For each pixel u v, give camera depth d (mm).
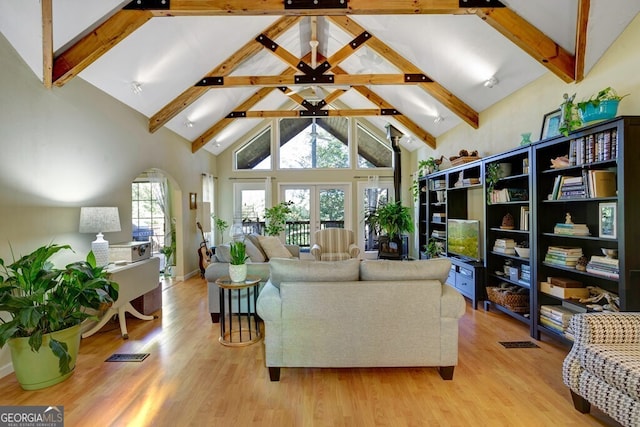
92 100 3420
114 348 2891
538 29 2875
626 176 2170
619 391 1663
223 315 3057
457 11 2904
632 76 2398
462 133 5156
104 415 1950
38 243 2762
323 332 2316
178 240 5652
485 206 3861
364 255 7535
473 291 3912
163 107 4527
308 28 5094
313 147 7625
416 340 2316
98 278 2533
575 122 2535
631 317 1940
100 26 2828
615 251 2369
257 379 2357
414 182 6473
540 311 3006
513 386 2250
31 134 2689
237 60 4496
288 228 7570
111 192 3732
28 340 2145
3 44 2449
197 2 2820
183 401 2088
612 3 2391
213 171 7309
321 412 1971
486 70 3762
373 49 4590
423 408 2006
